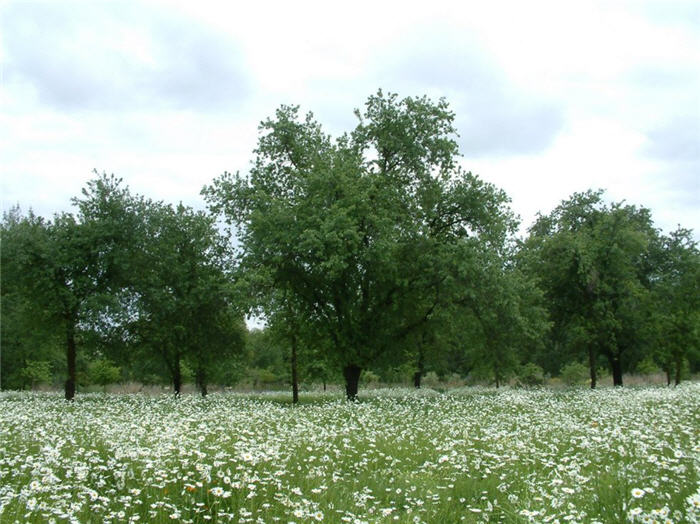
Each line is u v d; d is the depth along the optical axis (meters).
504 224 27.77
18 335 43.81
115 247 28.42
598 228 42.44
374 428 14.20
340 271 24.25
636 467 8.52
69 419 14.55
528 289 30.11
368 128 29.02
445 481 8.88
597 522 6.21
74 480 7.79
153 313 30.39
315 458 10.01
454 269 25.47
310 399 33.00
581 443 11.13
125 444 9.52
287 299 27.62
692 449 9.30
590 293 42.00
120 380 59.09
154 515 6.64
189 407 18.84
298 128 29.72
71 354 28.84
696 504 5.94
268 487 7.88
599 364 63.00
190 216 33.94
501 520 7.06
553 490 7.60
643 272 48.44
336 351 27.28
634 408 17.33
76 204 29.25
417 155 28.27
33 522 5.89
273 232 24.80
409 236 26.58
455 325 29.33
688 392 24.50
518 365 33.19
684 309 39.31
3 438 10.98
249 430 12.78
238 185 29.20
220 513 6.73
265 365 69.38
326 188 25.02
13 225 28.84
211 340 33.88
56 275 27.98
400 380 57.31
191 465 8.51
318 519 6.64
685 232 47.81
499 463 9.77
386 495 8.34
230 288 25.36
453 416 16.64
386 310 27.73
